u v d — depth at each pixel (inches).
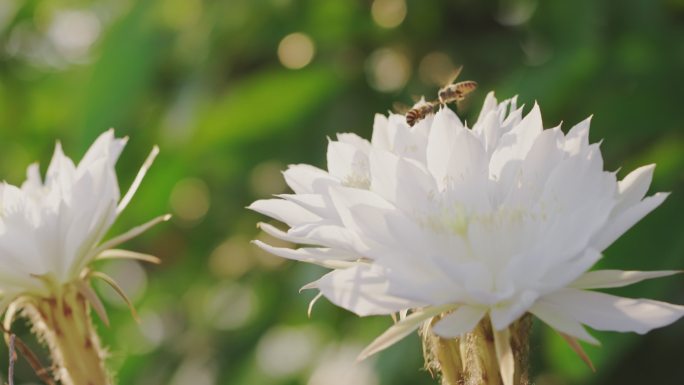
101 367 24.8
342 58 39.0
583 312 21.8
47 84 45.8
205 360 40.2
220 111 37.4
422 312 22.1
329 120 38.2
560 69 32.7
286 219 23.1
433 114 25.0
